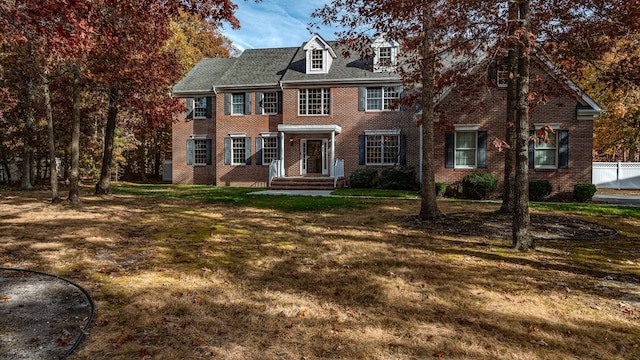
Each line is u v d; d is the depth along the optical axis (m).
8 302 4.24
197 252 6.60
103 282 4.97
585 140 16.06
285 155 22.02
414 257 6.32
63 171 27.89
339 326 3.78
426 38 9.67
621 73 8.08
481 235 8.09
